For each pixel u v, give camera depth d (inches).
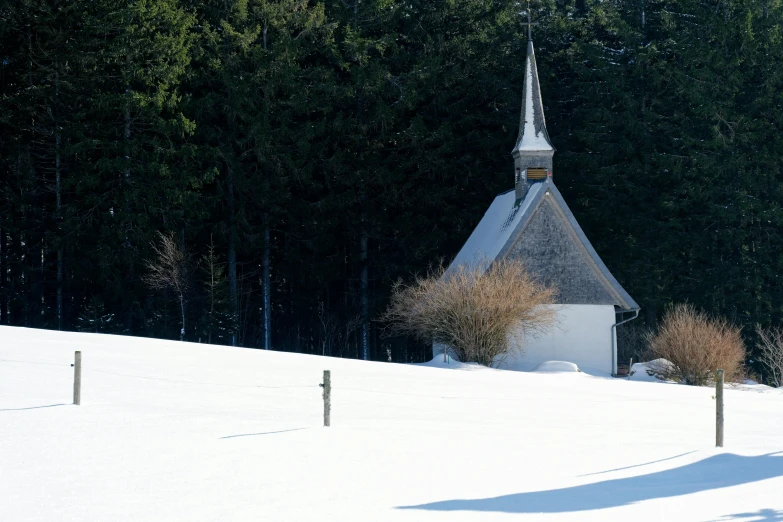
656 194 3169.3
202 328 2778.1
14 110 2792.8
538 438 951.0
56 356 1544.0
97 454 817.5
